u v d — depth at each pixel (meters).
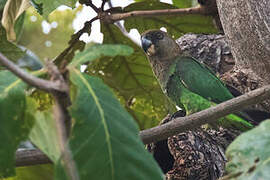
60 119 3.14
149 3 8.52
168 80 8.59
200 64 8.43
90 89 3.58
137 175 3.26
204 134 7.80
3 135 3.46
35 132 3.65
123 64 9.02
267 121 3.60
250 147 3.49
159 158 8.30
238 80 7.73
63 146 3.01
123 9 8.53
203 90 8.15
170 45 8.88
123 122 3.52
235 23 6.87
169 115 8.66
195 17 9.05
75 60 3.62
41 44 9.97
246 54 7.02
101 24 8.58
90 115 3.44
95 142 3.34
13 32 6.84
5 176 3.45
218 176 7.60
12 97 3.57
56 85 3.17
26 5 6.49
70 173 2.97
